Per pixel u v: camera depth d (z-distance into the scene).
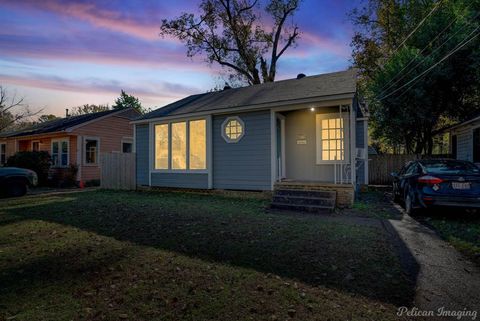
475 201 6.09
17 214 7.25
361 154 11.38
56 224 6.10
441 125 16.69
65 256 4.12
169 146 11.61
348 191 8.00
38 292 3.03
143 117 12.34
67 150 17.92
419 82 13.84
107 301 2.83
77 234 5.29
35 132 19.09
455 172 6.48
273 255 4.11
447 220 6.41
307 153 10.13
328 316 2.53
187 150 11.08
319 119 9.98
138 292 3.01
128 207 8.03
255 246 4.51
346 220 6.40
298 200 7.89
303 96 8.61
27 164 16.34
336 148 9.70
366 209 7.71
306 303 2.76
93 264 3.80
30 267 3.72
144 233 5.32
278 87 11.28
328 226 5.77
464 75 13.36
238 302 2.79
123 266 3.72
